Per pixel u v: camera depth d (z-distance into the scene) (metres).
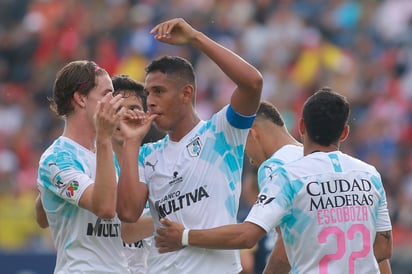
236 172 20.83
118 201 20.47
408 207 47.62
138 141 20.69
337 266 19.75
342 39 61.75
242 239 19.61
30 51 67.00
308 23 62.66
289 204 19.95
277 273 22.20
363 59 60.47
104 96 20.42
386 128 54.78
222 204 20.55
